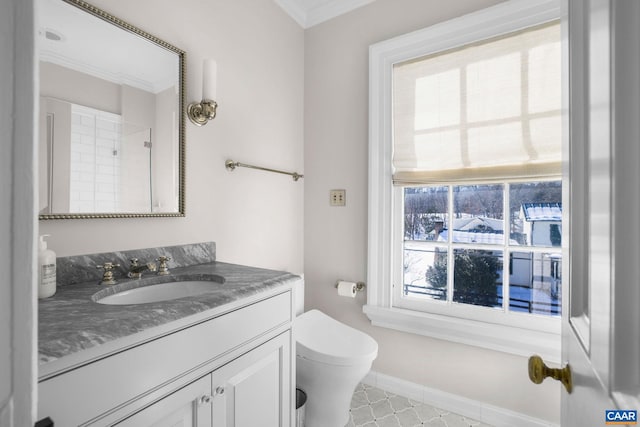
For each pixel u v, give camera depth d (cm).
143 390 69
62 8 99
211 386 85
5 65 19
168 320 73
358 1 192
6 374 19
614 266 30
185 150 136
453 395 166
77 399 58
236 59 162
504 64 152
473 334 157
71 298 85
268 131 183
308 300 211
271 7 185
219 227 154
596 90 35
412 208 186
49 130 96
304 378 144
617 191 29
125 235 117
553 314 150
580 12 46
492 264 164
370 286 187
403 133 179
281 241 193
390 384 183
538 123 145
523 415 149
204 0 146
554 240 149
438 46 168
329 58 203
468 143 161
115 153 112
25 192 20
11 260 19
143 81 121
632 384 28
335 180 202
